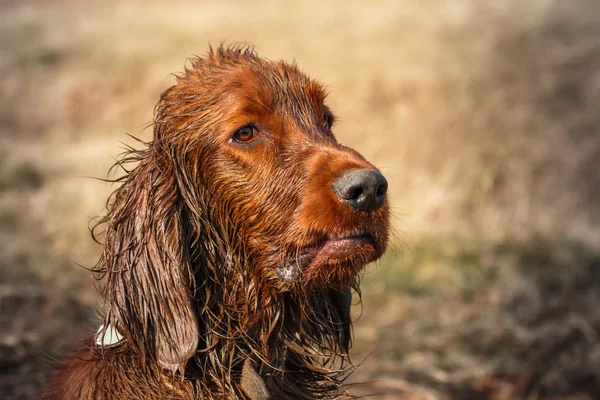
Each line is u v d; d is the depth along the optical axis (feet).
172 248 9.17
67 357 11.22
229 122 9.57
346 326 10.77
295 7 49.11
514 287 21.75
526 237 25.52
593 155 29.73
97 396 9.26
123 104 40.29
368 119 32.35
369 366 17.70
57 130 39.63
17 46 48.85
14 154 34.06
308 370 10.44
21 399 12.59
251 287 9.75
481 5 41.88
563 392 16.97
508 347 18.83
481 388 17.06
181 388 9.26
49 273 20.53
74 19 54.39
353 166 9.20
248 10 49.78
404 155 30.40
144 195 9.34
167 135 9.84
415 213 27.48
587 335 18.66
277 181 9.42
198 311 9.53
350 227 9.03
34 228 25.76
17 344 14.34
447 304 21.25
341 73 35.19
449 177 29.22
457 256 24.35
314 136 9.81
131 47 45.06
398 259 24.40
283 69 10.37
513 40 37.22
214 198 9.74
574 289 21.72
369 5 47.32
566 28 38.14
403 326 20.08
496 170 29.32
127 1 59.41
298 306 10.14
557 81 33.53
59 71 44.47
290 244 9.28
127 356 9.36
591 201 28.35
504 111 32.17
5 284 18.12
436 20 41.78
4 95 42.57
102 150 34.30
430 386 17.01
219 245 9.76
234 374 9.73
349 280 9.95
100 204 27.84
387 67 35.65
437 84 33.71
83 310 17.38
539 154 29.91
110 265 9.32
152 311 9.08
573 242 25.25
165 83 39.96
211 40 43.75
